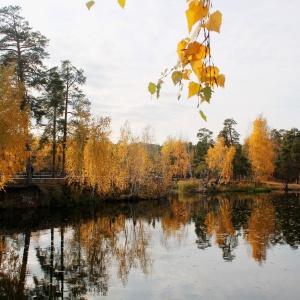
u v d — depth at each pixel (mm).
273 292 9008
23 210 23375
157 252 13234
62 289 9219
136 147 33156
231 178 55656
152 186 34750
